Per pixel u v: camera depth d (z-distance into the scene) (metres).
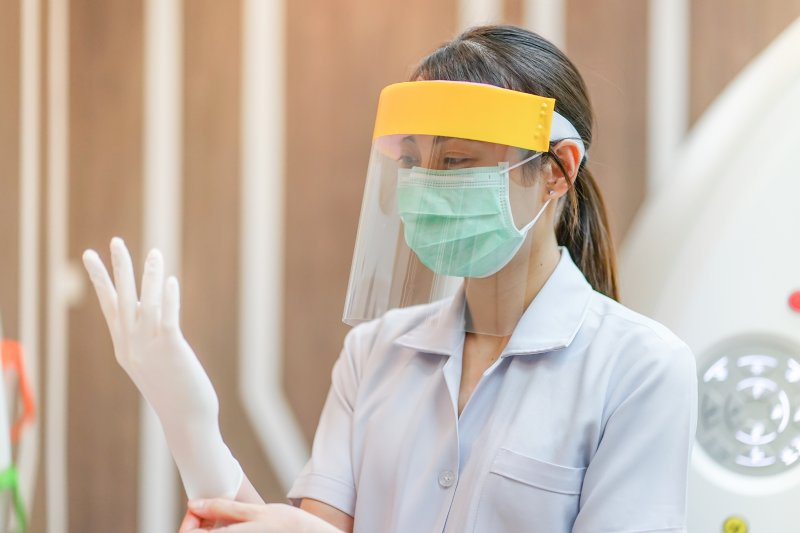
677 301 1.53
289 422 2.45
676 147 2.25
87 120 2.47
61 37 2.45
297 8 2.40
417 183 1.08
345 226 2.40
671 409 1.03
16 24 2.17
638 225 2.15
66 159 2.48
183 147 2.46
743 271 1.49
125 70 2.46
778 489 1.41
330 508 1.18
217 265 2.46
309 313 2.43
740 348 1.48
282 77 2.41
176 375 1.08
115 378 2.48
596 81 2.28
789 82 1.62
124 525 2.50
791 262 1.47
